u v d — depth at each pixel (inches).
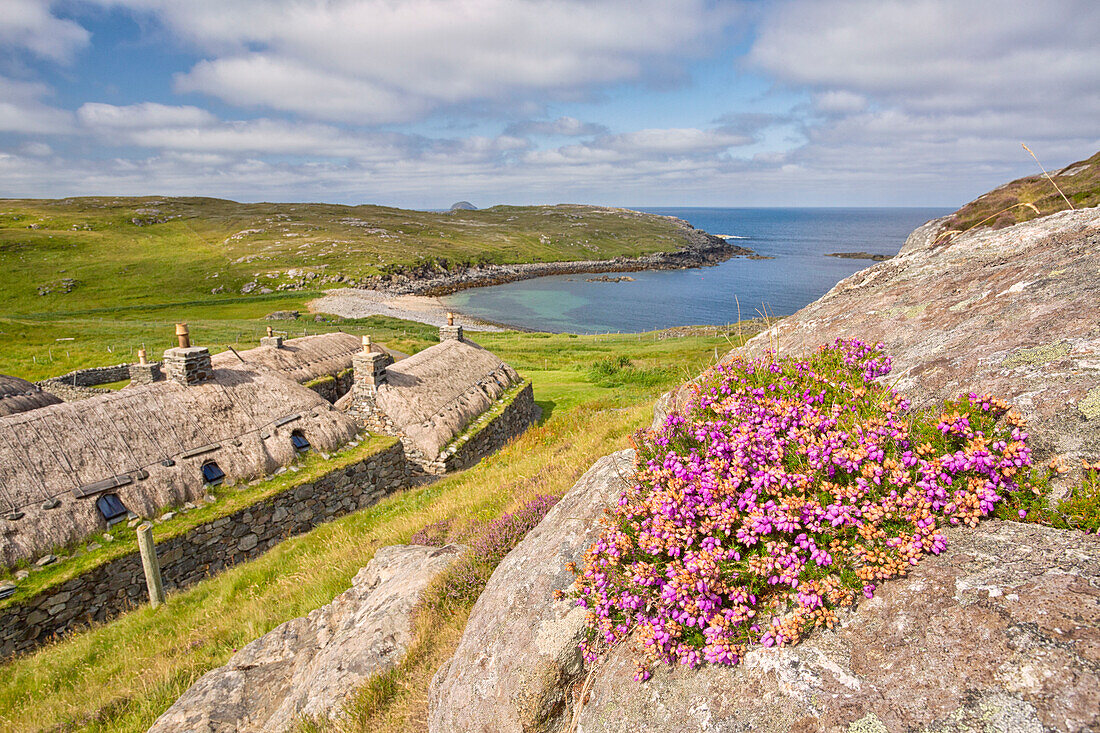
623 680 145.9
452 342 1195.3
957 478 130.2
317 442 770.8
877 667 109.0
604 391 1418.6
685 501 146.2
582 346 2682.1
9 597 469.7
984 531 122.9
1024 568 108.7
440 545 400.5
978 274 230.8
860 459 132.6
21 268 4781.0
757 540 137.6
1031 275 197.3
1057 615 96.0
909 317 227.9
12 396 1011.9
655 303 4626.0
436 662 248.4
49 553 514.9
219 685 306.7
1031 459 128.9
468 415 977.5
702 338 2706.7
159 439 636.7
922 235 624.7
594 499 216.2
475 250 6825.8
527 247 7529.5
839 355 191.2
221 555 606.5
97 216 7022.6
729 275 6200.8
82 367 1953.7
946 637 104.6
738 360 215.5
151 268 5088.6
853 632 118.3
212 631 413.1
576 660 168.1
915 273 269.7
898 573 120.6
